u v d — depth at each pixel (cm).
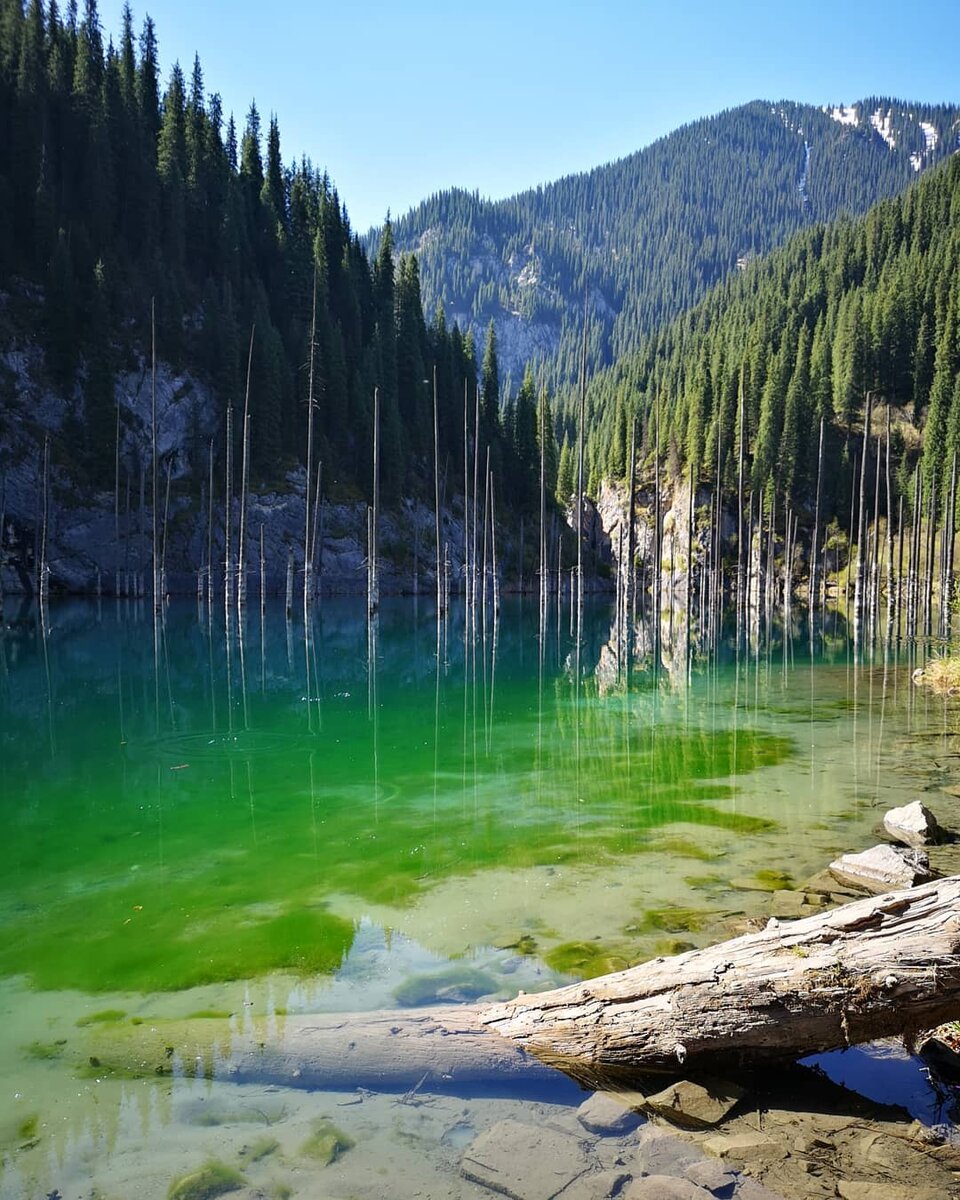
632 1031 515
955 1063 523
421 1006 588
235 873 877
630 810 1138
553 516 10025
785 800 1188
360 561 7681
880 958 508
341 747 1573
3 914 764
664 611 7275
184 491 6881
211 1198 401
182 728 1744
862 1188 404
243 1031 550
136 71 9256
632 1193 402
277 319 8512
